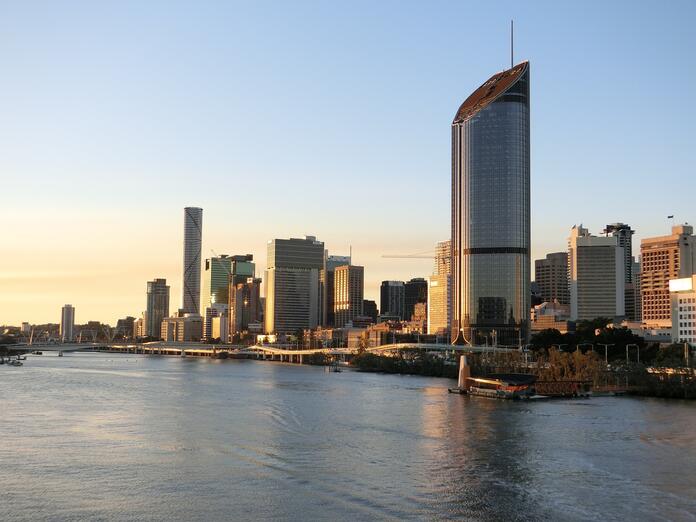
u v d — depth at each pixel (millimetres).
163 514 140125
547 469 175875
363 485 160000
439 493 154125
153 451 195000
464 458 188000
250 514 140125
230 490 155750
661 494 153875
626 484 161750
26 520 136875
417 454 192750
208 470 173250
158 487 158125
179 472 171125
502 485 160625
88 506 144875
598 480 165250
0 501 147875
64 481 162875
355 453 193875
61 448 198625
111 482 162125
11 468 174625
